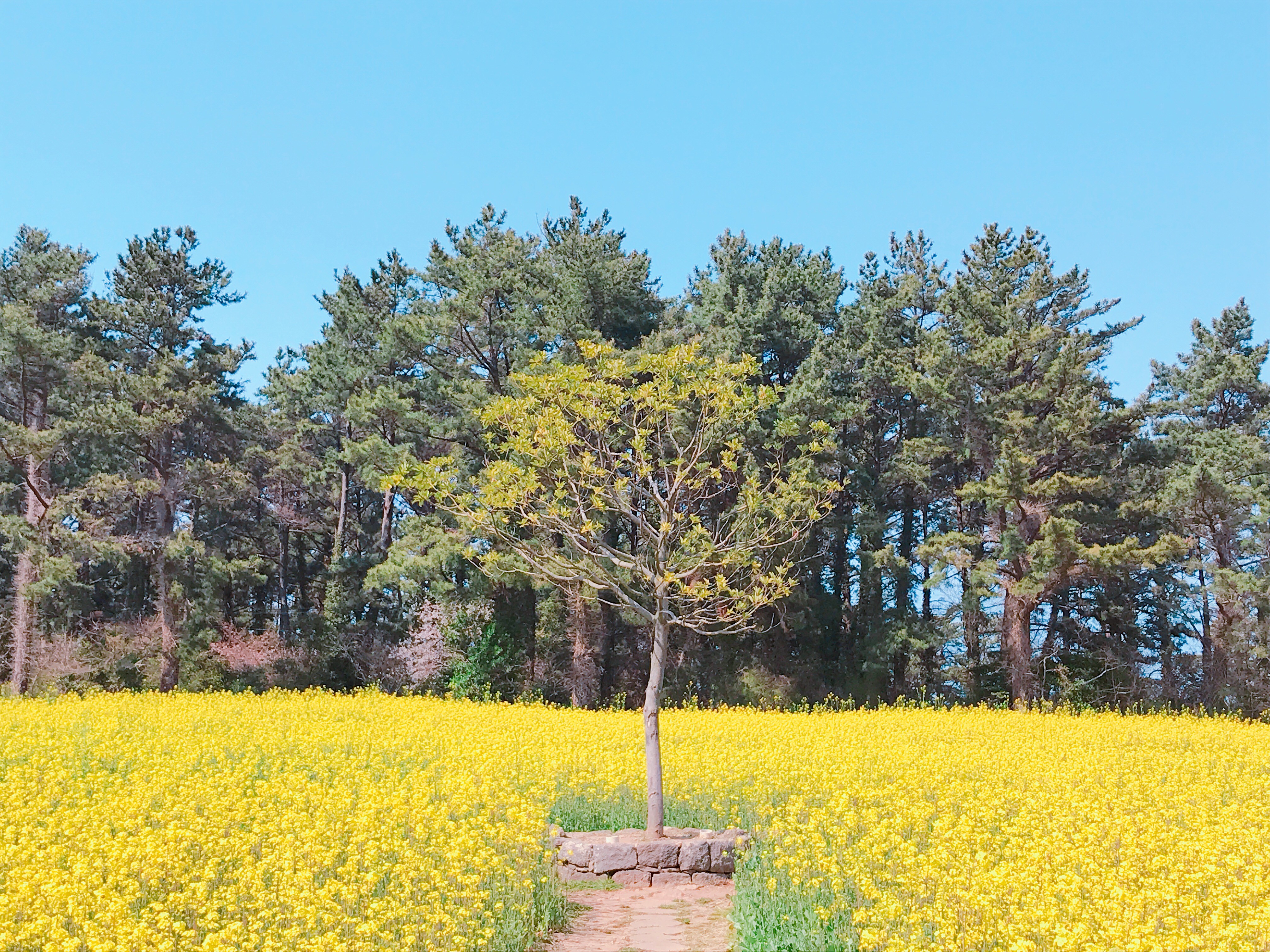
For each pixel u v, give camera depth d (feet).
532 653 116.26
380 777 46.62
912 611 115.44
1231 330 142.92
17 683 109.29
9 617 122.62
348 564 125.49
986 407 107.34
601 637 117.60
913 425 128.77
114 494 121.60
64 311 132.87
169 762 47.29
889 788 39.83
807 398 104.27
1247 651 104.06
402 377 129.59
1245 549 103.09
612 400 38.88
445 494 38.86
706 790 44.34
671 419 41.65
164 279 124.77
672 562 40.45
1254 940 22.72
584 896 33.12
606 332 112.98
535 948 27.12
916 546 131.34
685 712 82.69
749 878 31.27
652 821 37.04
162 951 21.77
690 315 127.75
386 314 136.98
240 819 34.47
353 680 121.70
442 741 54.80
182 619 119.55
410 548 106.83
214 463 118.93
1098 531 105.50
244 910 25.05
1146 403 109.50
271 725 62.34
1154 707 102.58
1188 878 26.18
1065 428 100.07
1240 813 37.63
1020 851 29.96
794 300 131.13
